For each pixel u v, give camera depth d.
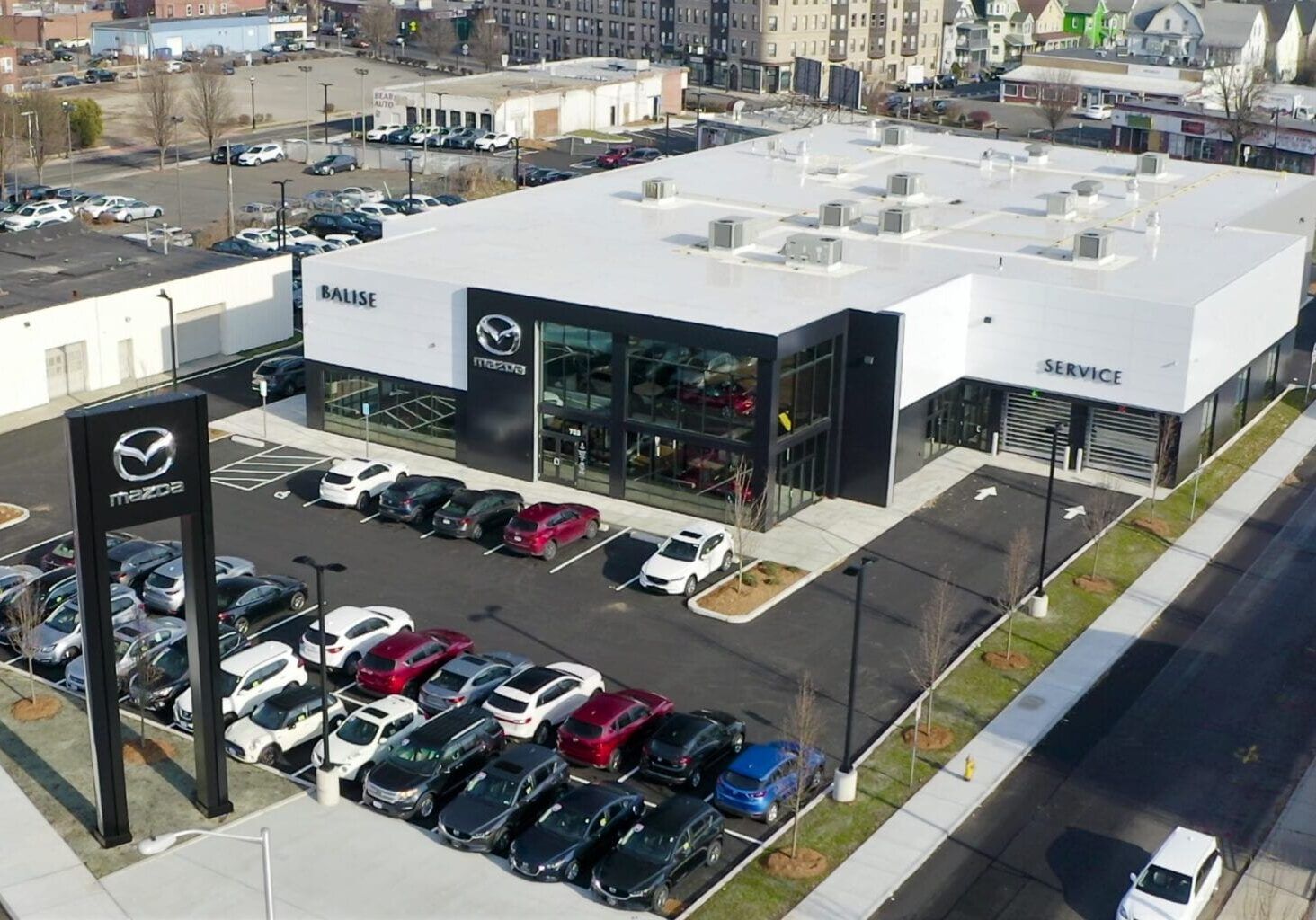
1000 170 103.06
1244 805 46.25
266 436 75.75
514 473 71.25
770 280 72.62
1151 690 53.12
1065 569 62.59
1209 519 68.75
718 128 151.88
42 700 51.16
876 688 52.69
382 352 73.31
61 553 60.47
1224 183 99.75
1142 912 39.53
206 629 43.41
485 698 50.47
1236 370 76.69
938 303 70.94
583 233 82.94
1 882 41.47
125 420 41.00
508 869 42.34
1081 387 72.00
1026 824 45.03
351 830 44.09
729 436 65.44
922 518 67.38
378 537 64.69
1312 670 54.84
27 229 100.88
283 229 109.88
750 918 40.44
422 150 147.12
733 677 53.28
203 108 152.62
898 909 41.00
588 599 59.19
